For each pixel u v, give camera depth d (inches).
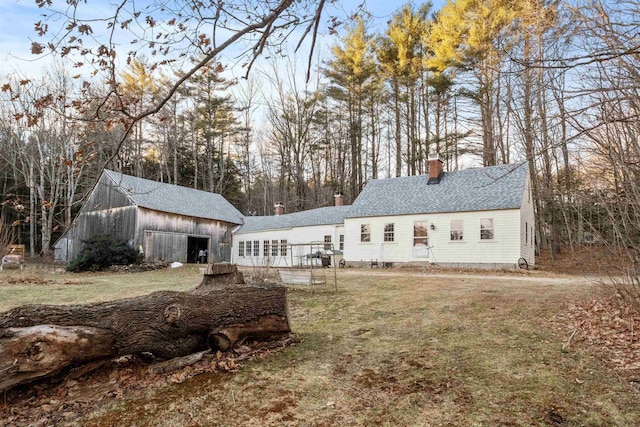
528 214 789.2
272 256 1039.0
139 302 179.8
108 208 943.0
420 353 203.6
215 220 1087.6
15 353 144.3
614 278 266.4
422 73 1219.9
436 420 136.7
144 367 188.2
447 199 802.8
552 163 504.4
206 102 1472.7
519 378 167.0
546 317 258.8
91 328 163.3
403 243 816.3
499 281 478.0
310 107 1432.1
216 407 150.9
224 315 203.0
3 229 590.6
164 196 1003.9
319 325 278.7
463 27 901.2
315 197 1542.8
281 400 156.0
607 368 171.5
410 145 1349.7
